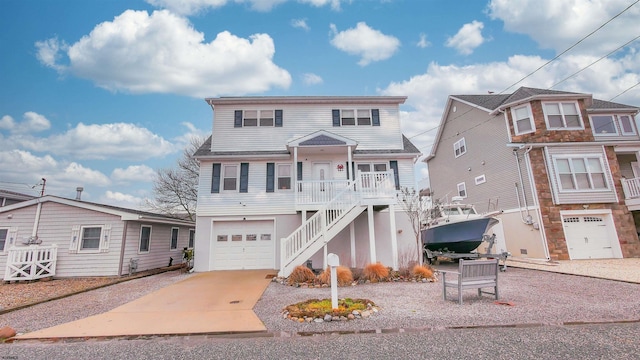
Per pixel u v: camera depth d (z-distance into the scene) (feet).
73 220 43.39
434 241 46.14
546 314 17.66
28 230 42.93
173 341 15.08
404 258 42.91
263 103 50.85
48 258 40.93
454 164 69.36
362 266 40.98
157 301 24.09
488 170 58.08
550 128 49.37
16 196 72.23
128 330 16.66
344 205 38.04
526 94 52.65
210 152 47.91
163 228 55.21
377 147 50.06
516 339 13.88
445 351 12.73
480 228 40.37
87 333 16.26
